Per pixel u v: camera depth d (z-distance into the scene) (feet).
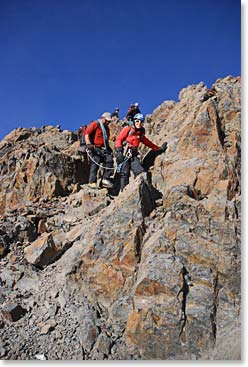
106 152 38.50
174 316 24.35
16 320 26.48
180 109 40.42
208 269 26.30
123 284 27.61
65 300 27.84
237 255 26.86
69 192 40.75
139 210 29.78
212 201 29.86
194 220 28.66
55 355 24.30
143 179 32.01
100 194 36.70
